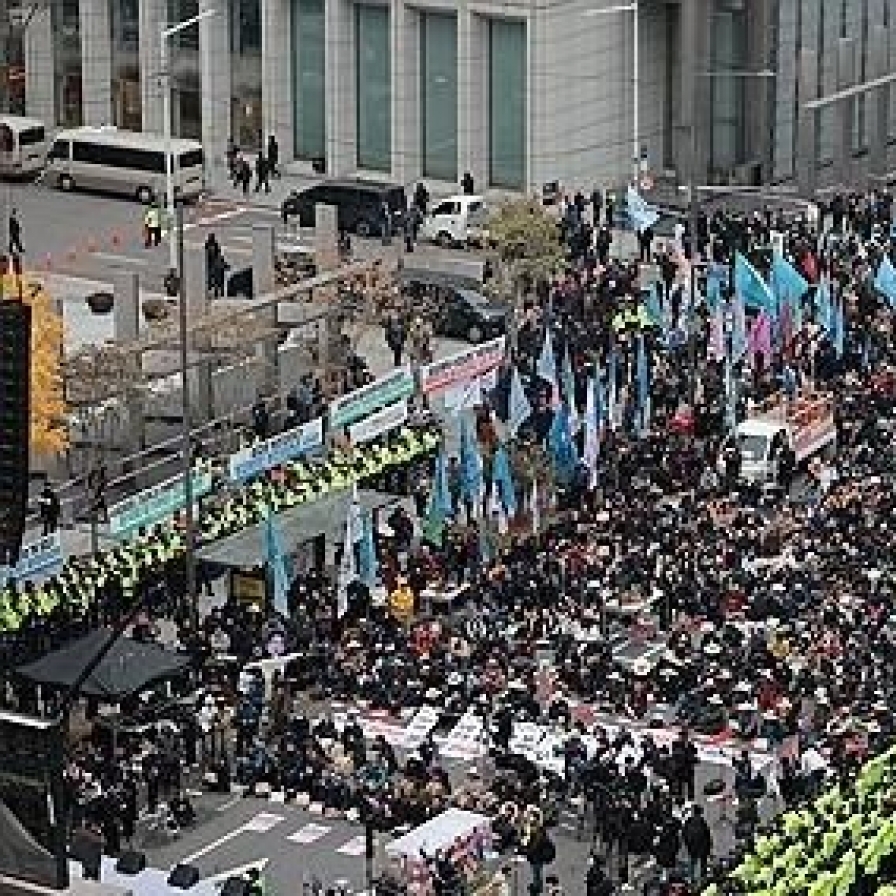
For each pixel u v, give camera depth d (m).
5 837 59.72
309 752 95.19
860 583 105.69
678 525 112.81
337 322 132.38
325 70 175.38
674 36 175.50
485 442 119.75
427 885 85.69
